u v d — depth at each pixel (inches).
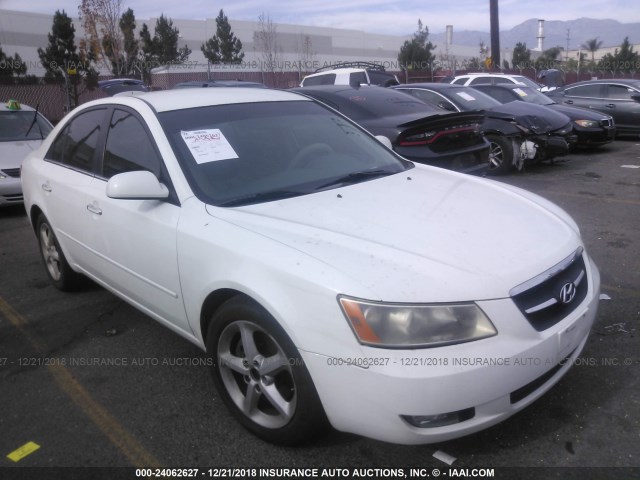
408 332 89.7
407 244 102.7
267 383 107.7
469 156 273.7
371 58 2111.2
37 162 189.2
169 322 134.1
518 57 1977.1
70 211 161.8
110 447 114.0
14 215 317.4
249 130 142.8
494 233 109.8
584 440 108.0
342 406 94.3
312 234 106.4
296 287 96.7
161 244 124.3
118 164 145.3
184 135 133.6
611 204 284.0
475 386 90.3
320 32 1987.0
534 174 375.6
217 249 110.3
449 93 390.9
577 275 109.9
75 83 873.5
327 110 165.9
